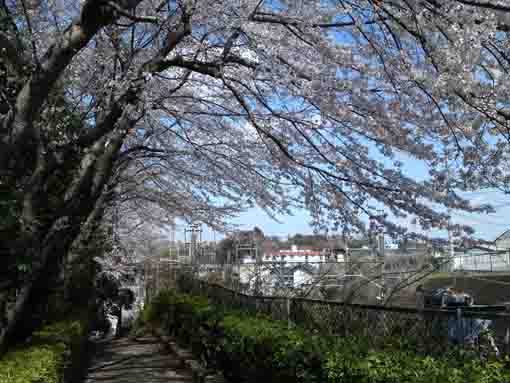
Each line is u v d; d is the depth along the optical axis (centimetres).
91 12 519
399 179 634
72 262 1019
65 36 519
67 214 657
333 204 729
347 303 565
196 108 952
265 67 622
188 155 1095
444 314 437
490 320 400
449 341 429
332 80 590
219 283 1242
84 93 919
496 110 506
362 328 534
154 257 2664
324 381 501
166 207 1519
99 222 1258
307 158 710
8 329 602
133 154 1148
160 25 682
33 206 615
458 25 474
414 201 630
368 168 650
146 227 2306
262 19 635
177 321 1421
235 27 630
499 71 518
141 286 2900
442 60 494
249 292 1023
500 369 367
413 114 613
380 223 662
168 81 924
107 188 1119
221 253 1692
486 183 597
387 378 417
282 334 627
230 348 795
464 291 787
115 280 2169
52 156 645
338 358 484
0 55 677
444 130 602
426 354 445
